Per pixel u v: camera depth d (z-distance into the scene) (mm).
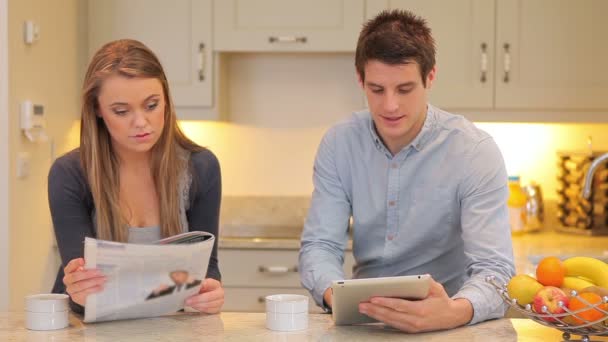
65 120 3475
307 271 1974
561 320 1443
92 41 3568
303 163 3824
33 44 3131
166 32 3537
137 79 1722
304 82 3807
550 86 3479
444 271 2082
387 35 1773
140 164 1916
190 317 1726
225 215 3820
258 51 3529
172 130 1881
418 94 1815
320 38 3502
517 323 1687
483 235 1877
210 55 3529
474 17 3477
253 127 3830
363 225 2104
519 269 2789
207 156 1950
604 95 3463
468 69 3492
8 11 2928
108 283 1581
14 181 3012
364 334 1585
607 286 1517
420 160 2012
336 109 3809
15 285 3033
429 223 2027
